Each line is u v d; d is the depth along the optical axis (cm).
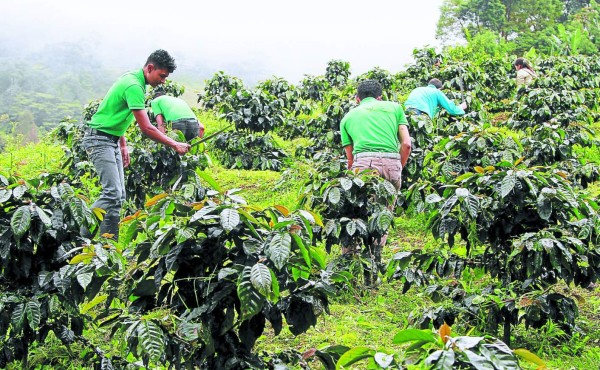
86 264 347
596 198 529
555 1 5166
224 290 313
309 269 319
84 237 429
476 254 504
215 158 1147
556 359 446
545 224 452
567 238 421
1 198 377
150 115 1123
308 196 588
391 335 490
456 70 1451
